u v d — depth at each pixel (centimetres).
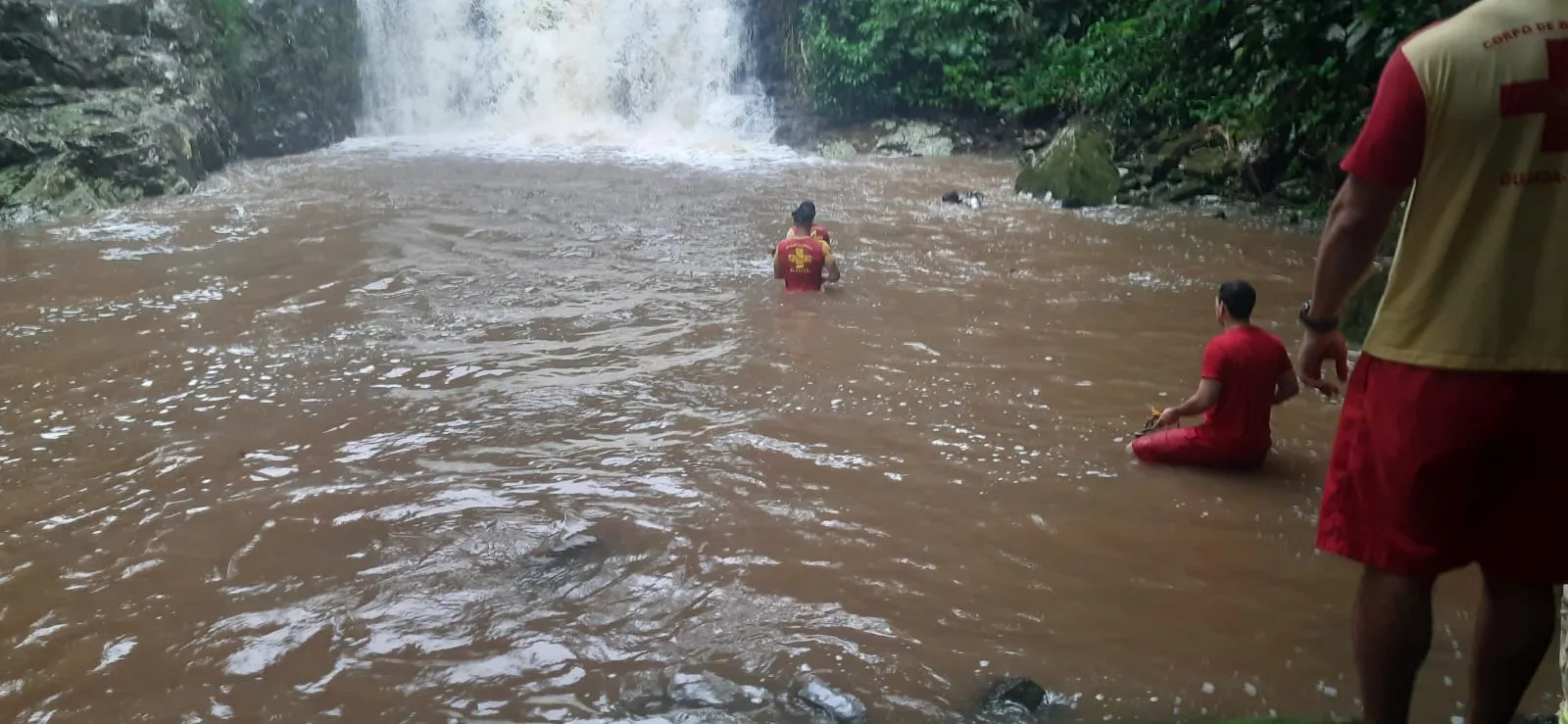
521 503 522
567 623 419
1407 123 257
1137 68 1512
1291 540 493
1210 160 1405
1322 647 408
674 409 648
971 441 603
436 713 365
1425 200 263
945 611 430
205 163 1581
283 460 572
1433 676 381
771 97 2112
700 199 1403
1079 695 377
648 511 513
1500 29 250
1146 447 574
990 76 1944
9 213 1245
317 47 1916
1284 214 1309
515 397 668
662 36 2152
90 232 1177
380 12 2088
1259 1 1126
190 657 397
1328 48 1082
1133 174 1420
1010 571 462
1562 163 248
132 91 1503
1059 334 811
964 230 1209
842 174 1645
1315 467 571
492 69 2162
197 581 451
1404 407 269
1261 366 543
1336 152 1250
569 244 1116
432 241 1128
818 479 552
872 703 370
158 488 538
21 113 1383
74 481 546
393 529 495
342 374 710
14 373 710
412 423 625
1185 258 1083
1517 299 256
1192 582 455
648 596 439
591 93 2164
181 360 740
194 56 1638
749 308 873
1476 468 267
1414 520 273
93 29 1491
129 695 376
